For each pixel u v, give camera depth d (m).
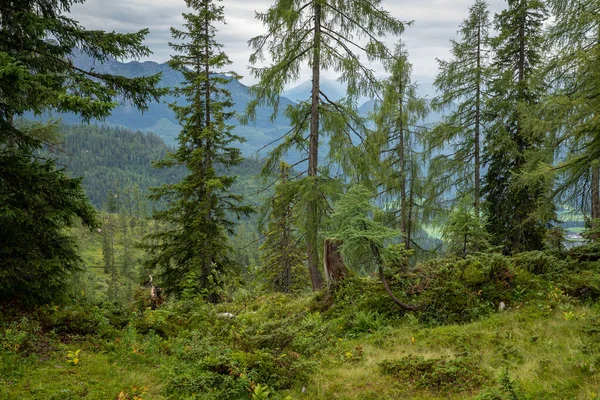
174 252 16.81
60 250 8.66
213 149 17.19
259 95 12.84
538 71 11.75
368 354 7.77
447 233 10.73
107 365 6.45
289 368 6.86
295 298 14.87
